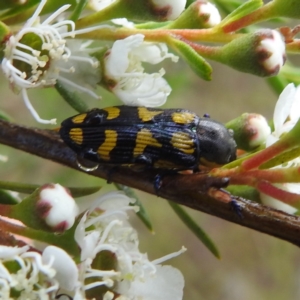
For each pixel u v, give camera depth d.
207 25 0.10
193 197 0.09
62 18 0.10
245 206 0.09
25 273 0.09
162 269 0.10
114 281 0.09
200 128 0.10
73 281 0.09
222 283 0.27
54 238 0.09
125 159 0.10
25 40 0.10
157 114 0.10
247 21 0.09
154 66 0.16
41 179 0.19
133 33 0.10
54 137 0.10
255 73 0.09
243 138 0.10
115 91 0.10
